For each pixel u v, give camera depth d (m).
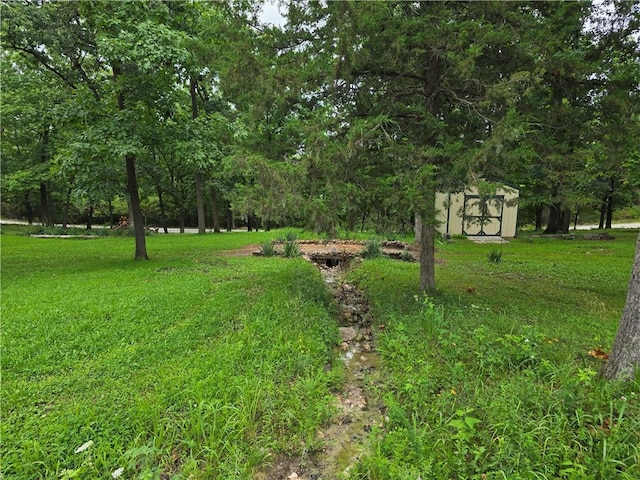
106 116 8.01
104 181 8.64
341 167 4.11
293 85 4.23
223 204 24.98
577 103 4.56
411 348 3.63
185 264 8.43
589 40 4.62
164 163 18.47
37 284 6.16
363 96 4.90
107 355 3.38
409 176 3.96
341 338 4.45
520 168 4.32
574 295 5.76
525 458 2.04
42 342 3.62
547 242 14.76
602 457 1.97
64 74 11.91
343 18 3.71
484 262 9.41
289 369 3.26
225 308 4.83
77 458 2.07
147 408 2.49
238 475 2.05
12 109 15.38
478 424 2.42
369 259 10.05
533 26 4.15
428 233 5.82
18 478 1.91
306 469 2.27
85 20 9.07
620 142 4.32
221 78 4.52
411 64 4.52
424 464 2.04
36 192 24.55
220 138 5.72
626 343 2.72
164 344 3.63
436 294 5.64
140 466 2.08
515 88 3.73
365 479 2.09
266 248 10.49
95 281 6.40
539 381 2.82
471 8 4.29
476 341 3.56
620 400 2.40
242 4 4.65
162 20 8.27
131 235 18.16
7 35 9.75
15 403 2.56
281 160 4.70
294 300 5.30
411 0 4.24
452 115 5.20
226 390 2.76
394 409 2.54
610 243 13.80
